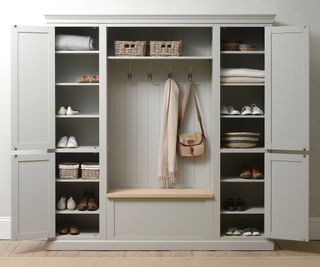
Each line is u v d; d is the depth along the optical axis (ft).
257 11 14.30
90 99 14.43
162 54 13.32
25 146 12.75
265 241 13.12
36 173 12.89
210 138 14.37
